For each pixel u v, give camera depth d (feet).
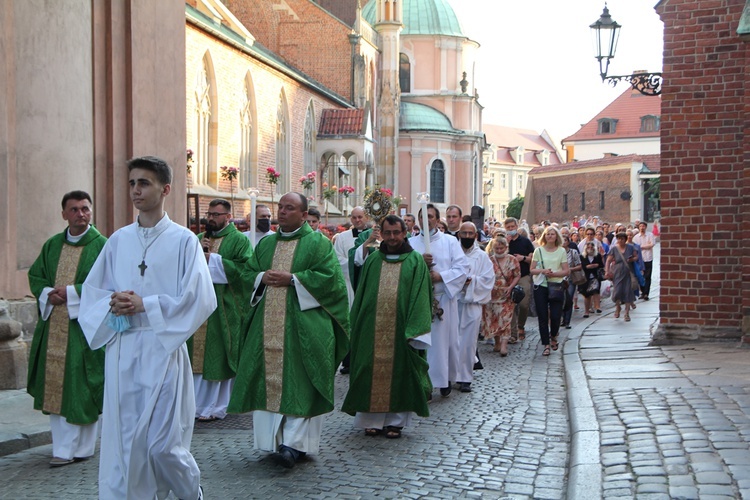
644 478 20.29
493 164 408.26
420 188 207.00
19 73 37.14
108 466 17.13
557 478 22.22
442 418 29.68
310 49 154.61
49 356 24.44
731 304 41.75
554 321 45.16
